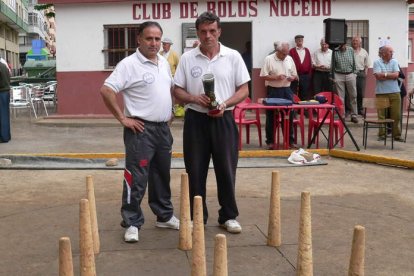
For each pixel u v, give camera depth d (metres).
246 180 7.62
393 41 14.31
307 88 13.70
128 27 14.48
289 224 5.47
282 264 4.40
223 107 4.82
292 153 8.95
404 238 5.08
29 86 16.77
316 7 14.20
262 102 9.82
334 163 8.93
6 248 4.84
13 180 7.64
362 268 3.51
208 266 4.36
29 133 12.48
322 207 6.17
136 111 4.83
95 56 14.57
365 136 10.07
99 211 5.98
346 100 13.52
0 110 10.98
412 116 14.47
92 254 3.62
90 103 14.69
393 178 7.78
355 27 14.32
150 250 4.71
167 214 5.26
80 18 14.49
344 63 13.09
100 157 9.21
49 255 4.66
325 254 4.64
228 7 14.23
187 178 4.69
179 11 14.27
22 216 5.84
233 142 5.06
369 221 5.62
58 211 6.03
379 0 14.17
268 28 14.26
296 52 13.59
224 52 4.97
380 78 10.56
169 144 5.07
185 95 4.95
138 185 4.88
